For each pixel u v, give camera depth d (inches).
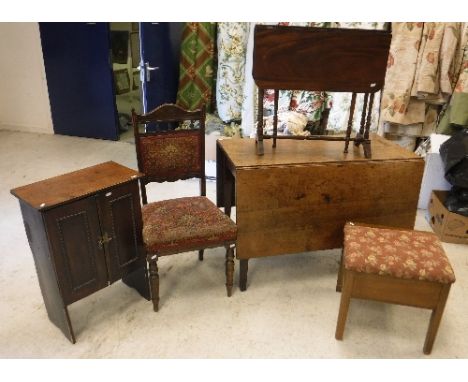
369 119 77.7
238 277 86.7
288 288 83.3
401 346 69.3
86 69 163.2
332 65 72.2
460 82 108.0
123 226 70.2
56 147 162.7
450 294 81.5
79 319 73.7
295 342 69.6
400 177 78.5
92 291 68.7
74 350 67.2
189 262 91.6
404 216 82.7
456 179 93.8
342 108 119.1
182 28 146.6
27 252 92.9
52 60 165.6
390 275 61.9
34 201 59.3
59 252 62.0
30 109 178.2
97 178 68.1
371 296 65.4
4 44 167.5
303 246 79.9
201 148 84.4
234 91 138.3
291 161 74.6
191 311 76.2
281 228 77.1
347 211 79.0
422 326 73.8
